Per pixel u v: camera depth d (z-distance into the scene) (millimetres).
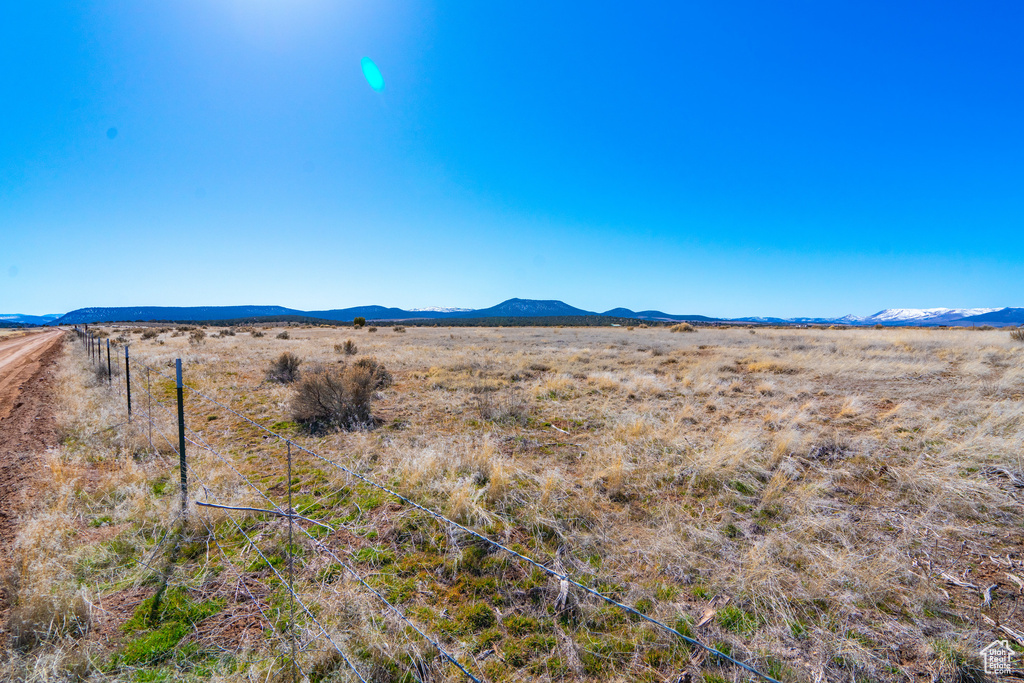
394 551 3979
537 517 4488
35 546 3699
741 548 3971
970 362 14562
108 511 4602
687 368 15727
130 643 2887
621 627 3043
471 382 12406
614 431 7637
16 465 6168
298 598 3283
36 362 19938
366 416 8727
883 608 3191
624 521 4547
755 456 6160
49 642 2830
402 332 46656
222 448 6875
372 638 2855
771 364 15500
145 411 8891
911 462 5859
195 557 3857
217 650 2842
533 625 3078
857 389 11117
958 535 4121
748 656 2756
